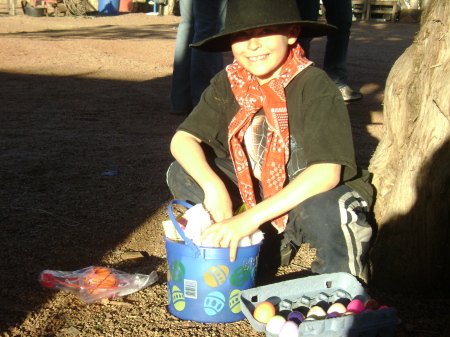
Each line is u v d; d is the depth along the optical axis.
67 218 3.23
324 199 2.21
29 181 3.85
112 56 10.80
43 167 4.17
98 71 9.18
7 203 3.44
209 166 2.38
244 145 2.47
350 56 11.85
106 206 3.42
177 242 2.18
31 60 9.93
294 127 2.34
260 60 2.27
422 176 2.31
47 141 4.93
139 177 4.00
